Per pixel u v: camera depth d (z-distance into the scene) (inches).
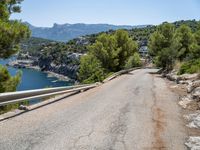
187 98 635.5
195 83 763.4
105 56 2394.2
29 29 588.1
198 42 2239.2
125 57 2564.0
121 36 2527.1
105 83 1095.0
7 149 239.1
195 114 463.5
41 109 421.4
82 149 257.1
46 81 5482.3
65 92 629.6
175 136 332.2
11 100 368.5
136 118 408.2
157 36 2466.8
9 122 325.4
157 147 284.7
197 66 1171.3
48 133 294.8
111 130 329.7
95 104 506.9
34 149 244.7
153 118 420.5
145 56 5723.4
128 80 1257.4
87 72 2249.0
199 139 319.0
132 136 313.1
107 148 266.2
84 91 775.1
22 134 283.0
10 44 566.9
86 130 320.5
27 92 415.2
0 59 584.4
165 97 673.0
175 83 1106.1
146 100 602.5
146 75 1760.6
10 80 595.8
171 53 2277.3
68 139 281.3
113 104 520.7
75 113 409.1
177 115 462.9
